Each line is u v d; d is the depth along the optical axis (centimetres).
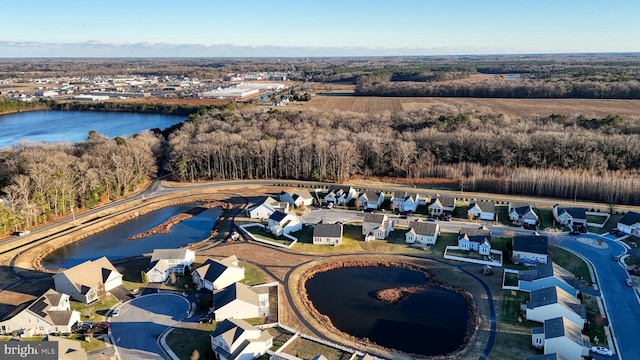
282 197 13338
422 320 7656
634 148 14325
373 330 7388
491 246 10131
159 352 6644
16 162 13312
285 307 7944
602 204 12475
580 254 9588
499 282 8688
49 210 12100
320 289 8700
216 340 6588
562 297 7338
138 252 10481
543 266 8569
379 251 10156
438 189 14225
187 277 8969
